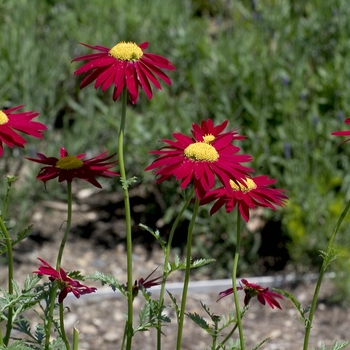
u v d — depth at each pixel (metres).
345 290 5.89
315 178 6.29
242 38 7.17
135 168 7.05
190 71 6.96
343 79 6.72
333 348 2.94
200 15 10.11
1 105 6.77
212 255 6.55
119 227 7.09
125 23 8.09
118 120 6.93
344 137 6.50
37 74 7.05
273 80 6.73
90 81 2.76
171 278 6.37
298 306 2.76
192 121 6.78
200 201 2.75
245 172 2.59
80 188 7.57
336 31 7.34
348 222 6.18
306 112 6.89
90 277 2.69
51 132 6.99
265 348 5.39
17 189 6.78
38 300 2.72
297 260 6.32
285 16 7.54
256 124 6.51
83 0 8.38
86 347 5.33
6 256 6.36
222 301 6.03
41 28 8.11
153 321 2.78
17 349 2.59
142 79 2.74
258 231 6.62
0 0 7.60
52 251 6.62
